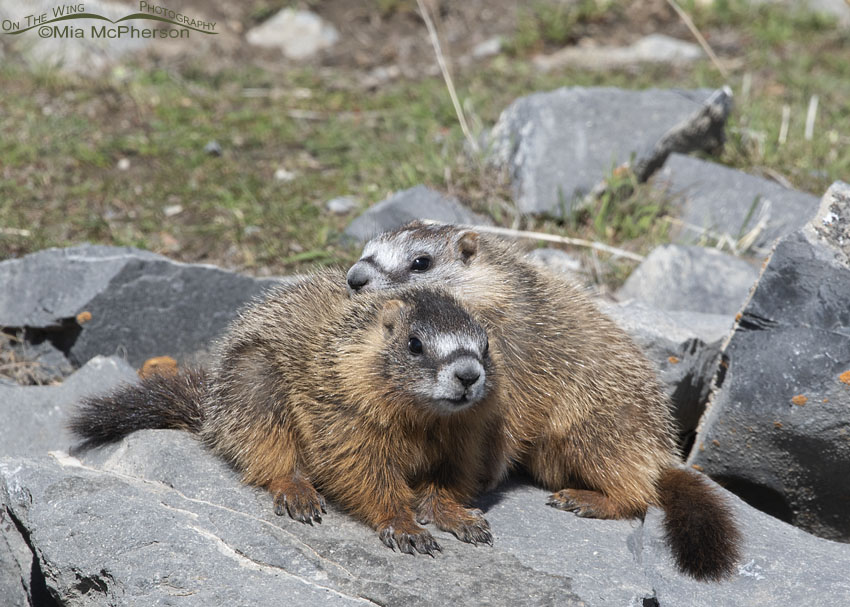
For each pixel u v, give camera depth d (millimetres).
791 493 8781
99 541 6996
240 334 8586
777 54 21281
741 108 17094
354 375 7410
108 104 17891
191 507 7582
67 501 7406
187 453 8398
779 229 13039
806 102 18234
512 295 8703
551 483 8656
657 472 8352
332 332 7750
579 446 8344
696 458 8961
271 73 20219
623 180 13867
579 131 14445
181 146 16438
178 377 9289
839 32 22203
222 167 15734
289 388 7922
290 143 16984
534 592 6676
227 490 7918
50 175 15047
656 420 8602
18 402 9898
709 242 13078
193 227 13898
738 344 8719
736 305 11375
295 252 13305
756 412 8469
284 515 7637
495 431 8000
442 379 7082
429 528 7641
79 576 6863
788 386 8375
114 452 8742
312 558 7020
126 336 11266
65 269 11414
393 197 13711
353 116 18250
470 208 14180
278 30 21672
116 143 16172
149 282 11328
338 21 22156
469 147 15234
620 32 22109
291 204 14469
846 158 15312
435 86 19531
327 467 7602
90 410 8977
